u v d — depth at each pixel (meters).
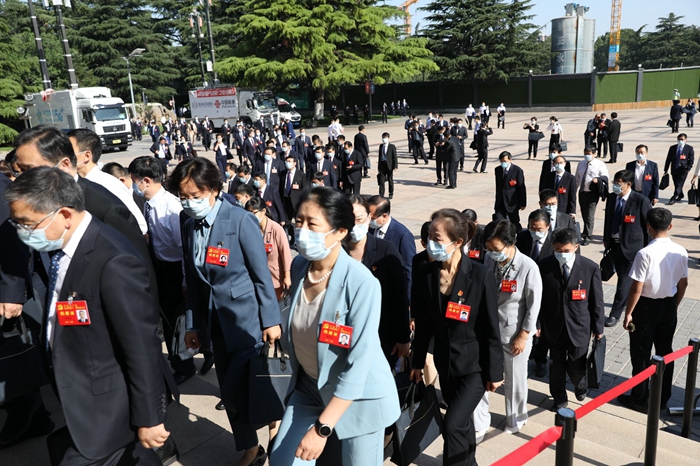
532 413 4.97
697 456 4.34
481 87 49.50
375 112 54.44
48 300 2.50
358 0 42.03
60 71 53.34
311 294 2.58
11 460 3.61
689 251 9.89
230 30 43.97
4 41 36.94
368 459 2.60
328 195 2.40
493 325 3.38
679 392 5.68
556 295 4.70
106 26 57.62
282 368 3.32
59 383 2.38
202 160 3.30
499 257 4.11
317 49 39.28
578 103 44.78
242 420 3.31
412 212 13.81
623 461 4.03
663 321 5.06
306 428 2.62
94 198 3.34
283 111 41.31
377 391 2.54
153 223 4.76
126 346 2.37
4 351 3.29
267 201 10.16
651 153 20.91
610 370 6.11
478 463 3.93
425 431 3.26
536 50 54.12
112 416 2.43
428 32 52.38
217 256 3.32
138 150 33.66
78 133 4.09
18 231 2.31
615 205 7.39
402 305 3.74
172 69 62.22
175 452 3.55
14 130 36.62
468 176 18.75
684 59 75.75
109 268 2.34
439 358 3.56
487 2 50.66
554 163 9.93
